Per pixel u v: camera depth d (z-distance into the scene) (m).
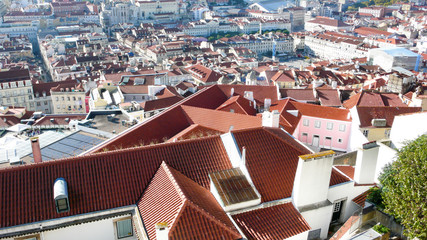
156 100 126.06
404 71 196.25
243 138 53.06
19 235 41.97
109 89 146.38
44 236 43.28
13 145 83.81
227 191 46.75
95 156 48.69
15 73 193.00
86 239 45.22
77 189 45.84
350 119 98.75
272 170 50.78
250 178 48.66
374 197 51.91
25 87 192.38
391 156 62.06
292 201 48.56
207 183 50.00
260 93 113.38
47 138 87.62
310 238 49.94
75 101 180.75
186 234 39.62
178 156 51.19
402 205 43.88
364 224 49.12
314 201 48.62
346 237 46.50
